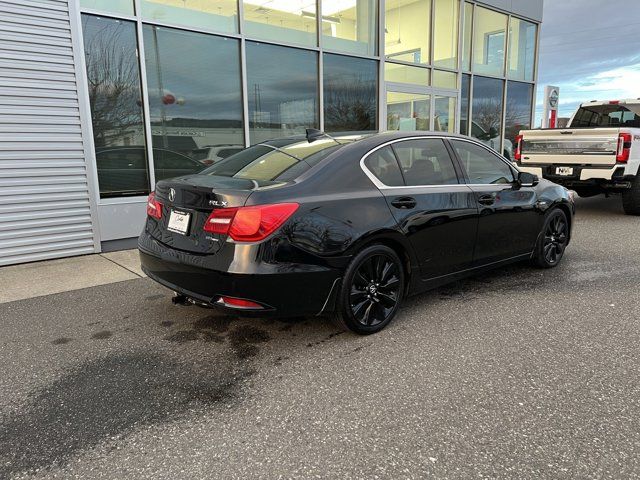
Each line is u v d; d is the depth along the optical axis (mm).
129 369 3023
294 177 3227
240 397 2684
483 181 4305
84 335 3553
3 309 4094
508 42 12469
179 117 6695
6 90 5227
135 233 6398
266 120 7688
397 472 2059
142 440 2311
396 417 2461
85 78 5750
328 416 2482
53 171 5648
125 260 5734
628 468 2055
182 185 3223
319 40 8211
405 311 3957
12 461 2162
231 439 2311
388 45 9539
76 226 5902
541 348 3223
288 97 7949
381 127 9523
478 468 2070
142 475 2068
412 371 2936
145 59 6270
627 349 3191
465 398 2623
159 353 3244
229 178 3355
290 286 2977
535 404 2551
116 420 2479
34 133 5461
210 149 7066
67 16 5516
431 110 10695
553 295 4293
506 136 13023
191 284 3098
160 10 6348
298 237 2986
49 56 5453
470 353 3166
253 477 2047
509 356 3115
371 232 3291
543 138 8547
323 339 3426
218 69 7020
